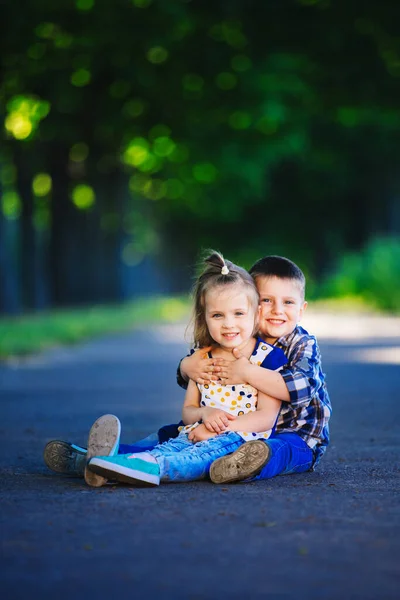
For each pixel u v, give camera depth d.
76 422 9.74
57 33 25.33
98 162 36.25
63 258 40.97
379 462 6.86
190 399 6.29
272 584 3.63
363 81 30.47
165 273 81.50
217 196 47.16
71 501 5.23
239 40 27.45
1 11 24.20
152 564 3.91
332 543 4.25
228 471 5.70
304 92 29.09
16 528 4.57
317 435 6.28
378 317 34.91
